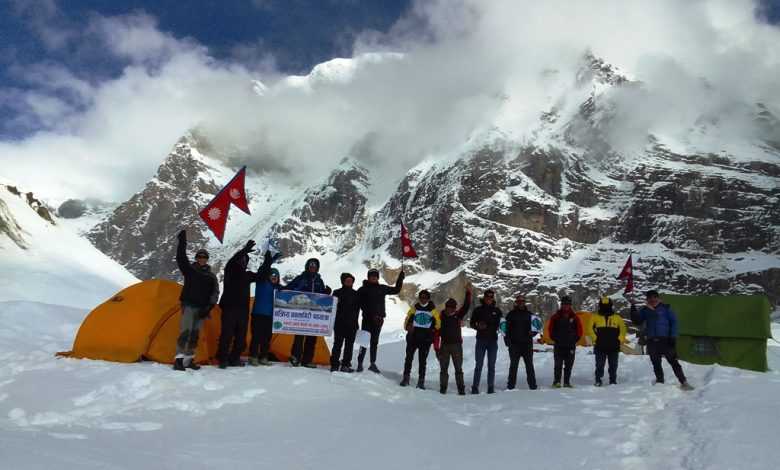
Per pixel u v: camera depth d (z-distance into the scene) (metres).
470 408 11.95
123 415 9.57
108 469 6.39
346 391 12.03
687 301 23.39
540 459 8.15
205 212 15.02
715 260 176.50
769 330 22.09
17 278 52.59
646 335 14.77
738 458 7.75
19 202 68.19
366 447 8.59
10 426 8.52
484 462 8.03
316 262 15.80
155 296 14.93
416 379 17.09
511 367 15.55
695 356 22.83
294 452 8.14
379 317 15.48
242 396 11.05
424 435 9.38
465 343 25.78
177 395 10.80
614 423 10.00
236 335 14.33
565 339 15.43
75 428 8.60
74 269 59.81
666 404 12.00
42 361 13.18
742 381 13.73
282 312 14.95
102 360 13.76
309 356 15.74
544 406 11.67
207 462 7.33
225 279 14.29
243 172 15.39
